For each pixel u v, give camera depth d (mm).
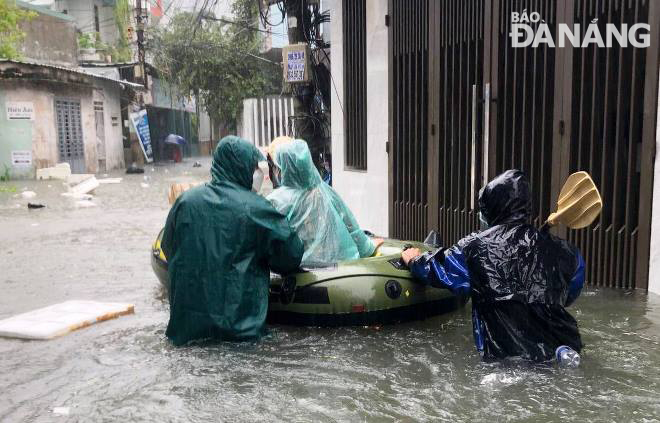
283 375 3500
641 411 2918
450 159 6777
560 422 2836
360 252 4957
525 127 5746
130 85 24156
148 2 27156
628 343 3799
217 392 3287
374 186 8211
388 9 7605
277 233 4191
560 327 3504
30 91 18938
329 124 10586
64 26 22344
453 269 3711
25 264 6852
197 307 4082
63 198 13406
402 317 4414
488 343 3582
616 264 5117
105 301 5301
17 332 4281
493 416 2916
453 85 6574
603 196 5133
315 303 4316
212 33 24781
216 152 4340
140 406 3139
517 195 3648
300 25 10352
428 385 3303
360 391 3252
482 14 6113
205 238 4117
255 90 24922
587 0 5117
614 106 5098
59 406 3166
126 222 10000
